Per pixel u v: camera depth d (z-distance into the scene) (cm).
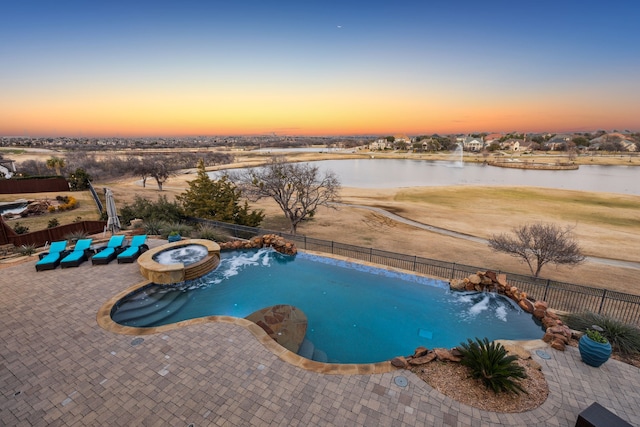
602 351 784
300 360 834
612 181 7412
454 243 2583
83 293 1188
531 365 811
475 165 11681
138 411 669
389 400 703
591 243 2647
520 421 650
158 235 1969
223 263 1666
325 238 2708
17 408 671
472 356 788
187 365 809
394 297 1332
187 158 10656
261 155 15412
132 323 1091
